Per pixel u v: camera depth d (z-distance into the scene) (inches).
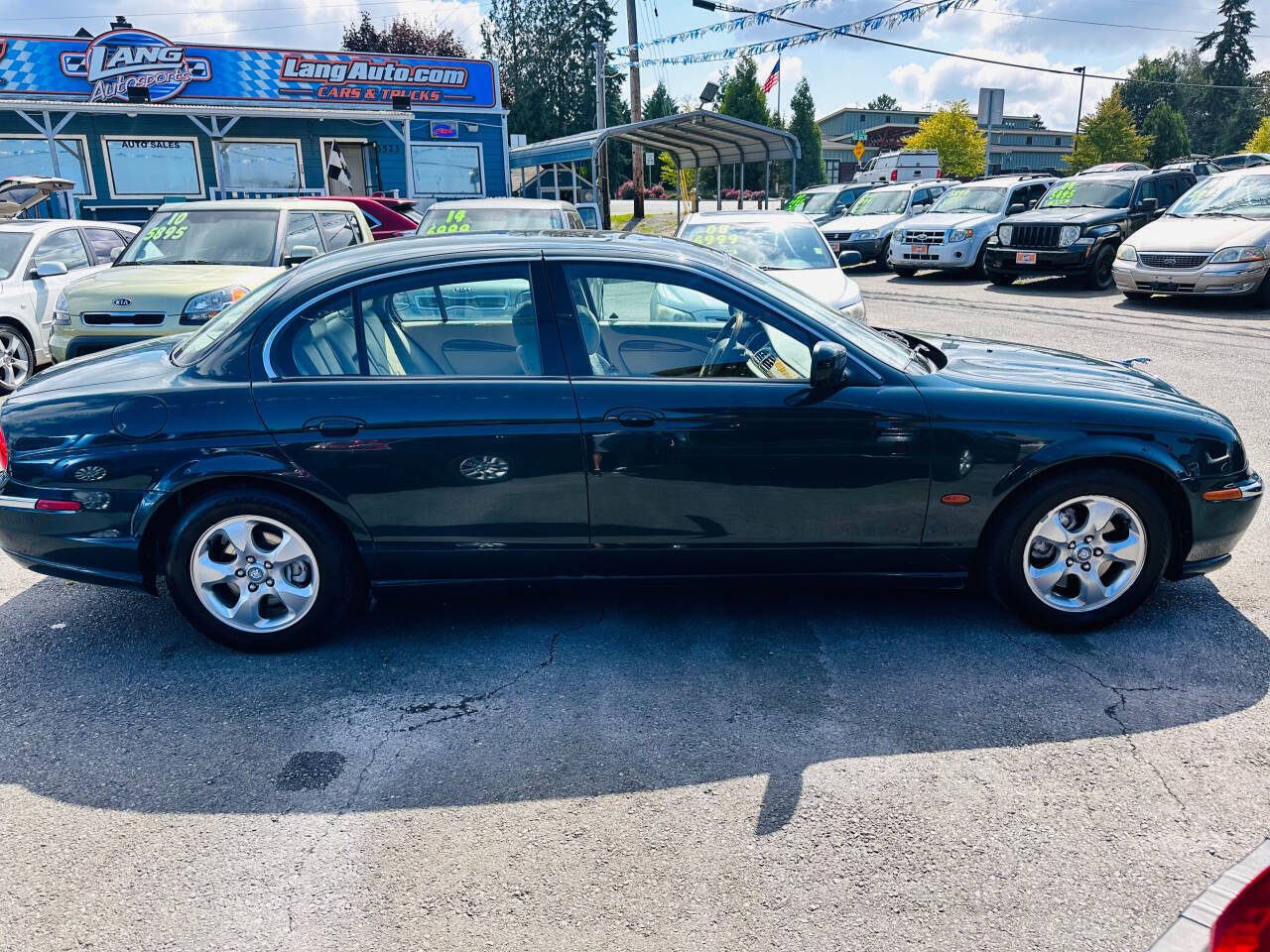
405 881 100.6
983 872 100.2
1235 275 474.0
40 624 164.2
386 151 900.6
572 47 2497.5
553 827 108.8
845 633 155.0
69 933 94.0
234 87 816.3
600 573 149.3
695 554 147.6
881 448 142.6
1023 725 127.3
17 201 487.8
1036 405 144.5
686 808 111.7
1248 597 166.2
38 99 752.3
